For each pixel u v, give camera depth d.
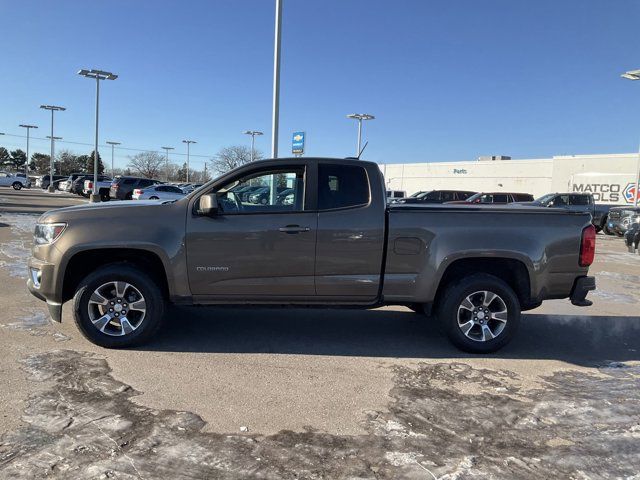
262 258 5.12
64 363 4.68
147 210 5.14
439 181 55.66
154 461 3.11
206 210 4.97
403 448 3.37
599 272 11.99
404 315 6.96
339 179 5.26
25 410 3.73
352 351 5.39
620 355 5.54
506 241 5.25
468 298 5.31
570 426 3.75
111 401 3.94
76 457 3.12
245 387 4.32
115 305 5.14
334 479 2.98
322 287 5.21
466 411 3.96
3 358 4.76
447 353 5.41
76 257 5.13
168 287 5.14
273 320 6.50
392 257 5.22
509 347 5.69
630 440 3.55
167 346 5.31
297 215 5.16
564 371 4.96
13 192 49.03
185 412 3.80
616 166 35.97
